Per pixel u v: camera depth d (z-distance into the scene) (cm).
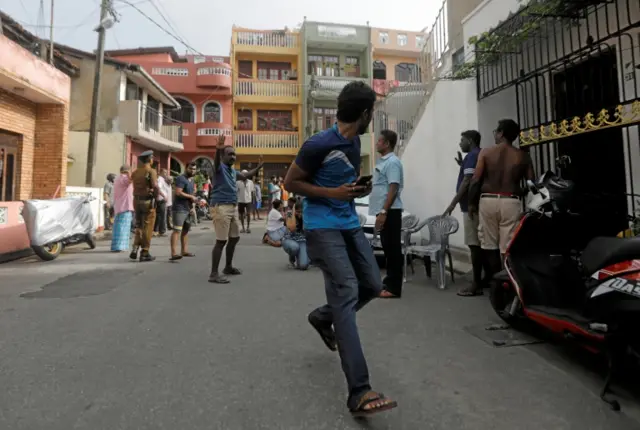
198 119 2741
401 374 302
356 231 288
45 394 269
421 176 911
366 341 368
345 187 261
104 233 1223
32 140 1023
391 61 3012
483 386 284
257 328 402
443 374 302
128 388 278
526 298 358
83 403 258
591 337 282
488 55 662
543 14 522
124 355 333
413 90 1048
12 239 807
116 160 1767
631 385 284
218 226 606
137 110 1831
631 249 265
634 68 473
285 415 246
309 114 2506
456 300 506
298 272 690
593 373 303
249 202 1380
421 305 484
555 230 386
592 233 390
